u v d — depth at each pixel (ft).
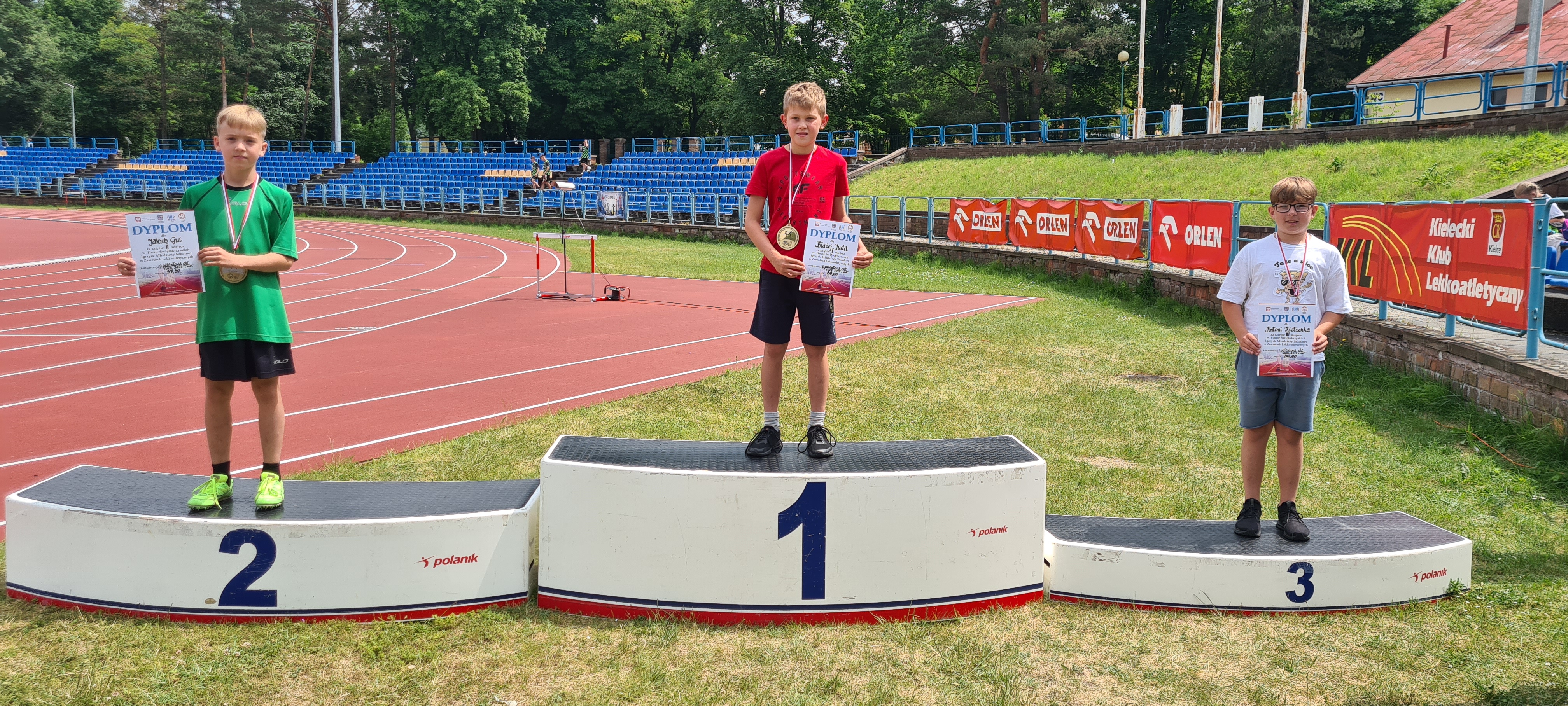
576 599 13.61
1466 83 92.17
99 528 13.37
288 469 20.79
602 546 13.51
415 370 32.76
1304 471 20.56
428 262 81.30
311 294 57.98
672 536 13.39
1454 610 13.89
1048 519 15.78
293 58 233.76
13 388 29.91
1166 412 25.73
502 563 13.78
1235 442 22.77
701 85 197.67
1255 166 76.64
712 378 30.01
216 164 178.40
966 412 25.59
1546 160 56.49
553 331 42.39
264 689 11.61
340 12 233.96
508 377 31.53
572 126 216.33
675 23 201.67
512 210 133.49
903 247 80.23
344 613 13.37
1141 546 14.29
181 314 48.67
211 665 12.09
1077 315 44.88
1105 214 55.06
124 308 51.34
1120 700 11.48
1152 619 13.75
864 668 12.21
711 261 80.23
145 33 246.47
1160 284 49.08
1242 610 13.94
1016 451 14.89
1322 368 14.38
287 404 27.53
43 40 237.45
